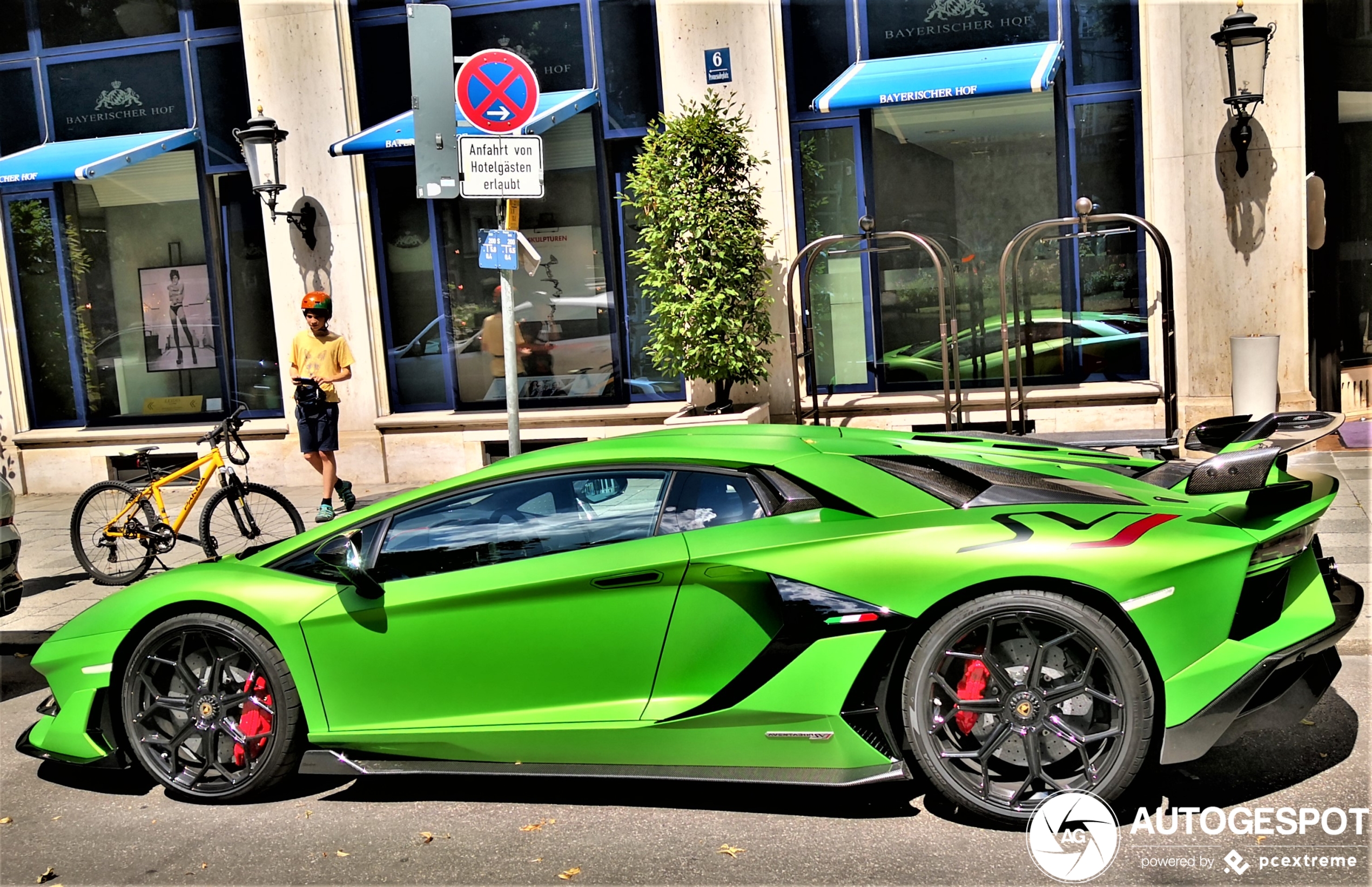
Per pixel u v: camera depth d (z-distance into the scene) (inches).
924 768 134.0
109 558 310.7
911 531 137.2
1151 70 350.3
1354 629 194.2
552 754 146.6
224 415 440.1
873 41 371.9
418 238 413.1
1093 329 369.1
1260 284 346.9
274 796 162.9
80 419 455.5
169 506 308.2
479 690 149.0
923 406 371.2
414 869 135.6
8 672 236.7
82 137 437.1
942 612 133.9
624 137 391.9
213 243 430.6
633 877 129.2
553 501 151.8
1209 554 129.9
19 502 438.9
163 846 147.5
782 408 384.5
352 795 161.5
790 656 137.3
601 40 390.0
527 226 406.0
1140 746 128.5
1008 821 133.0
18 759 186.5
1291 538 134.7
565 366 409.7
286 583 157.8
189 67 422.9
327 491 342.3
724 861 131.7
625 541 146.4
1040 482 146.2
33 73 438.0
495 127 233.6
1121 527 132.8
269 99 405.4
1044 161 368.5
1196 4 341.4
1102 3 357.1
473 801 156.3
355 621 152.2
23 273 452.8
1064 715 133.2
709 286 338.3
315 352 345.1
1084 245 366.9
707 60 374.9
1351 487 305.3
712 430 168.6
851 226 383.6
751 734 139.5
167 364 443.8
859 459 149.7
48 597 292.5
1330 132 373.7
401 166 410.3
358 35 403.2
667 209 339.6
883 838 134.6
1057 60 339.6
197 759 162.4
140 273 442.0
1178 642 128.6
